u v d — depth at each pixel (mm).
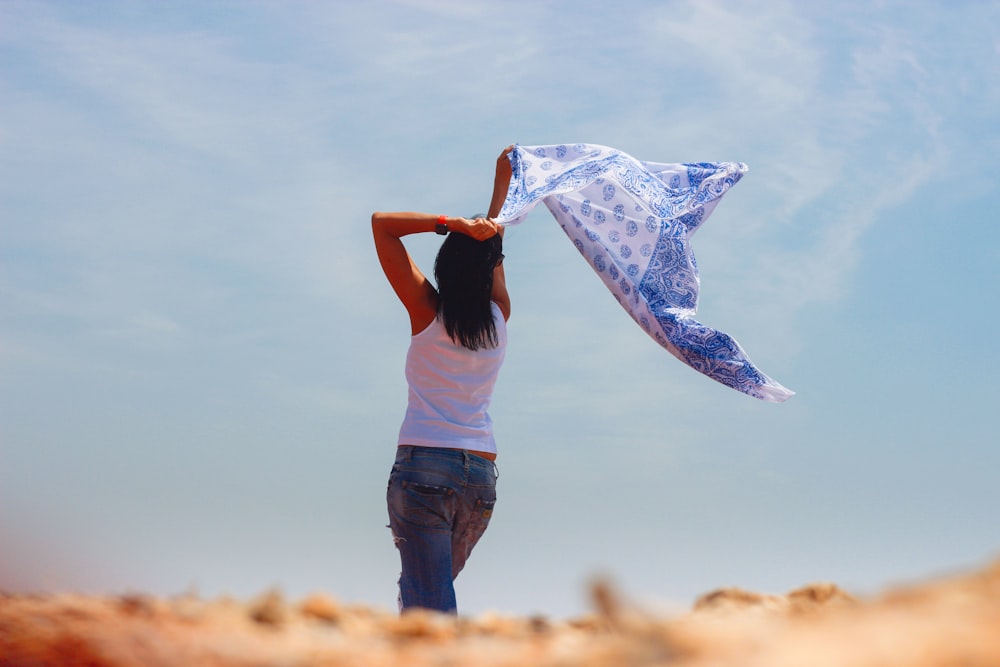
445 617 2342
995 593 1722
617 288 5051
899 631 1514
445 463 3744
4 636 1825
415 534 3748
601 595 1766
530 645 2045
